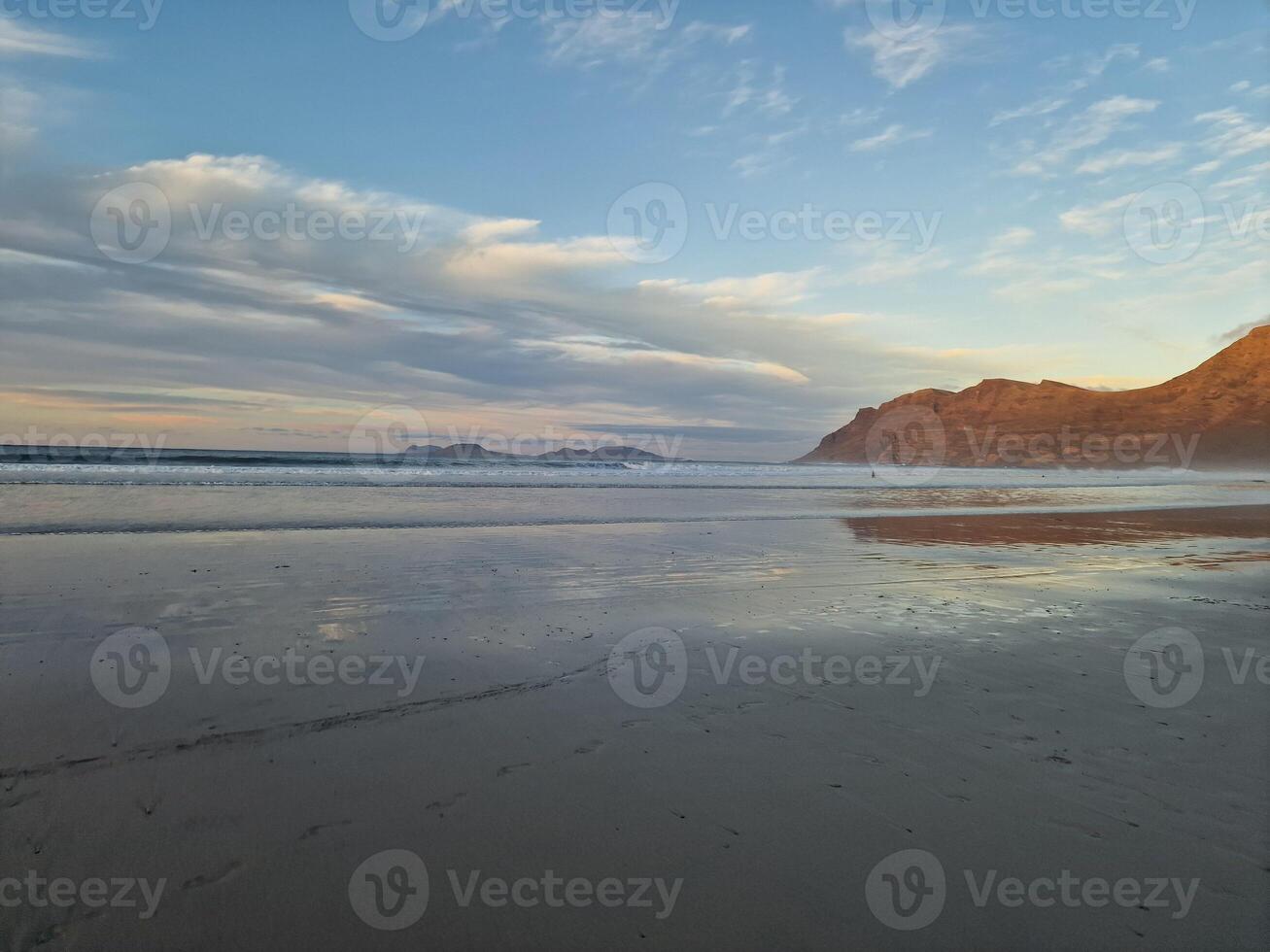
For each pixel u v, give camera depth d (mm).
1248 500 23453
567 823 2664
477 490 19281
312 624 5285
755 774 3100
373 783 2916
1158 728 3701
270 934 2033
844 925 2137
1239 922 2160
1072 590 7492
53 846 2383
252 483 18078
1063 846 2570
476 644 4938
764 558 9117
